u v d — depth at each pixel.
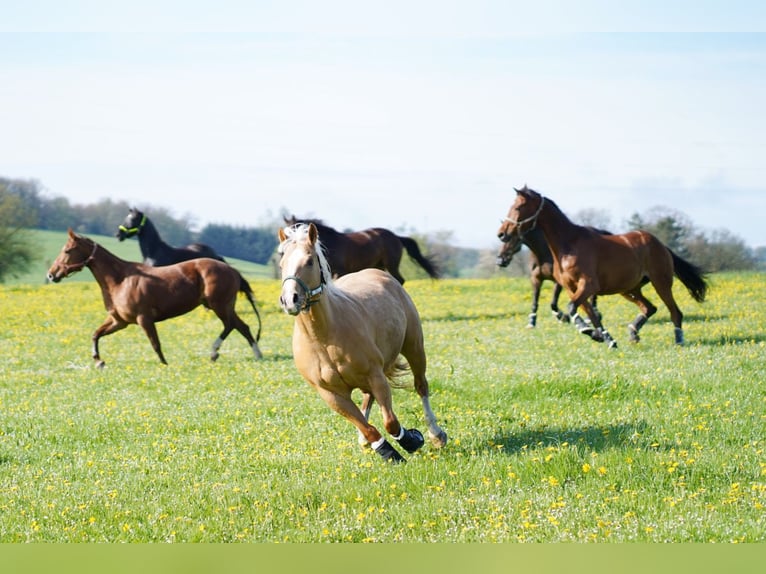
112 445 12.53
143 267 21.88
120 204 136.25
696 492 8.91
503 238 20.53
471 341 23.03
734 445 10.57
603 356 18.89
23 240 81.81
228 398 15.81
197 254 31.16
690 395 13.69
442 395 14.84
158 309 21.66
